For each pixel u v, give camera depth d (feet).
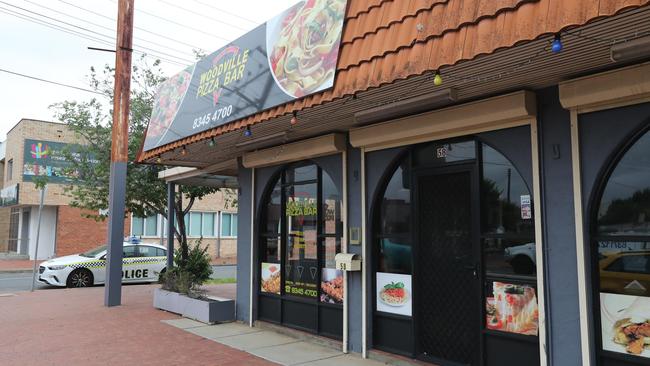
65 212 91.09
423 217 20.90
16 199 89.04
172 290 36.47
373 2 16.16
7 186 101.96
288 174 28.96
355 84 15.69
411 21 14.44
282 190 29.19
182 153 30.45
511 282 17.62
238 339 26.50
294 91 18.35
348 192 24.04
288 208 28.78
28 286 55.11
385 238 22.71
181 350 24.13
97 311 35.55
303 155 25.93
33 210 93.20
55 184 90.58
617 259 14.90
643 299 14.29
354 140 22.70
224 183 42.88
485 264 18.49
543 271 16.20
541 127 16.66
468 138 19.35
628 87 13.92
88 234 92.84
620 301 14.74
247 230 31.22
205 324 30.66
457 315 19.35
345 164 24.14
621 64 14.43
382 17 15.64
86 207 53.78
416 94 17.60
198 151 30.17
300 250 27.58
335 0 17.65
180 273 35.91
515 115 16.75
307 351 23.84
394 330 21.88
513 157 17.42
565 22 10.62
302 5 19.54
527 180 16.96
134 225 96.17
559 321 15.76
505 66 14.32
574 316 15.42
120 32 38.91
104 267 53.98
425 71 13.47
